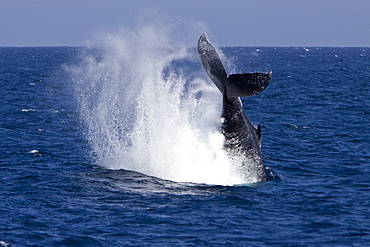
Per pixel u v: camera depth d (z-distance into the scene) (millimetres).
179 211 52656
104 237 46125
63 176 64562
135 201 55406
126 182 61875
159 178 63531
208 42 58406
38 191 58438
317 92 196000
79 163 72188
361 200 57469
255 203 55375
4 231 47000
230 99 57938
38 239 45375
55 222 49406
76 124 108938
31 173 66562
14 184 61562
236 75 55906
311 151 85250
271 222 50250
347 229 48719
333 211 53531
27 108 137250
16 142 88688
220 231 47875
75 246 44188
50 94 177125
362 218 51656
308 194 59219
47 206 53719
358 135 100562
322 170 72062
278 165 74375
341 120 122000
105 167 69250
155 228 48312
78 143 87750
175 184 61344
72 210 52656
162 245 44625
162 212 52312
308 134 101875
